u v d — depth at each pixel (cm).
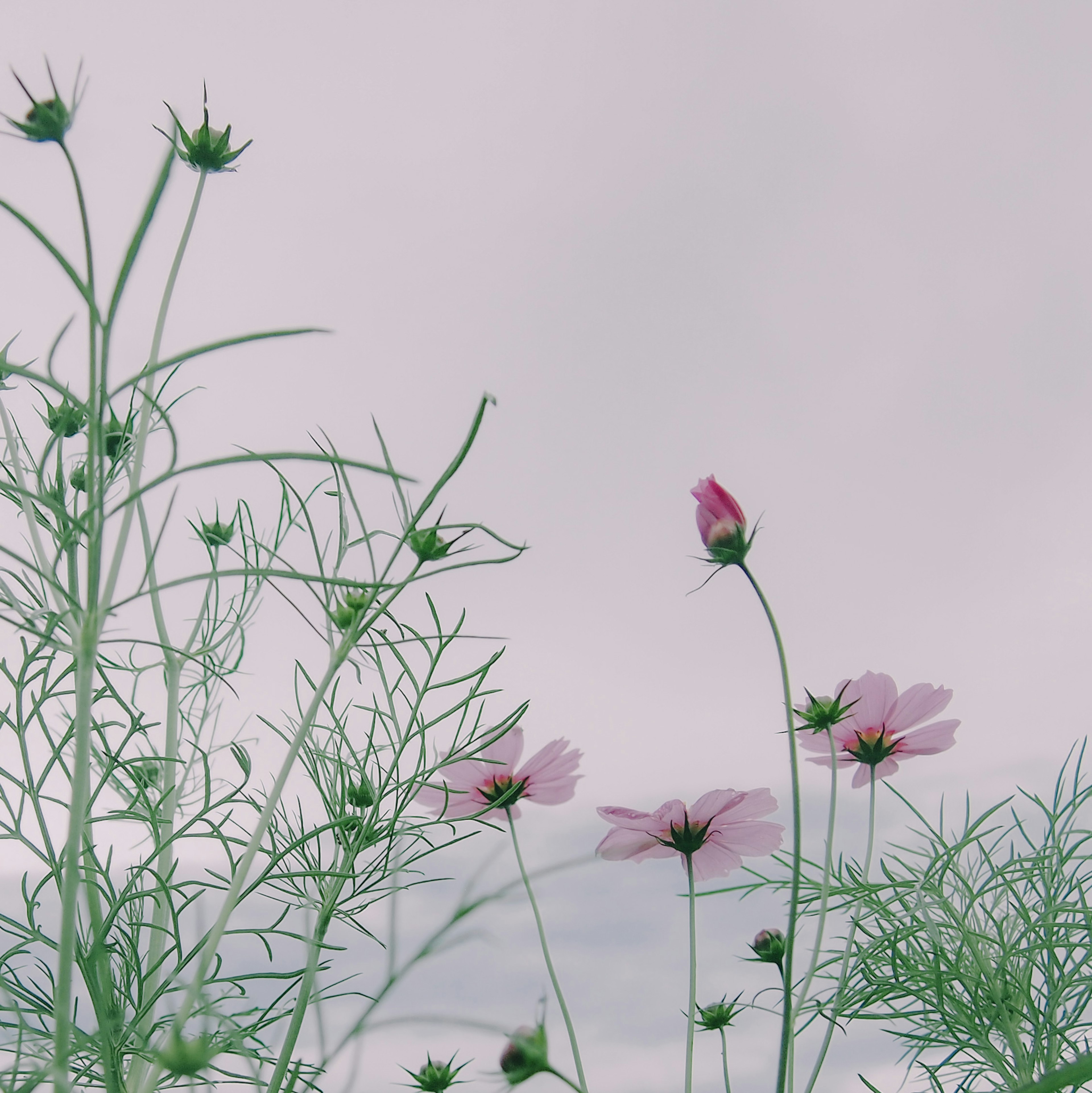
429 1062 95
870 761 102
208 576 89
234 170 97
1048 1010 101
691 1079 92
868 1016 100
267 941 98
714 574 96
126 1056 96
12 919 94
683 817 99
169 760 98
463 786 102
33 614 91
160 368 87
